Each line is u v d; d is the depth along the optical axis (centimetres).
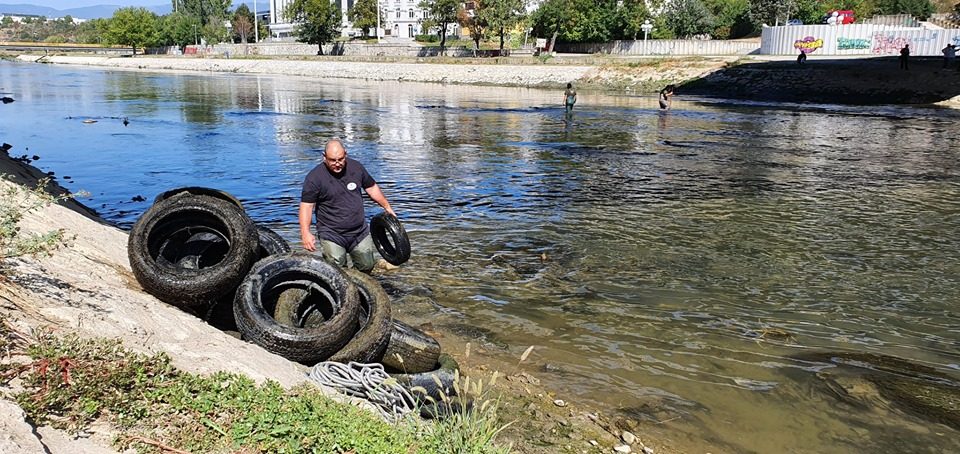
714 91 4962
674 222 1285
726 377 674
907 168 1938
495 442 527
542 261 1033
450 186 1616
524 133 2700
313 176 735
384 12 13138
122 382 415
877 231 1231
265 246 745
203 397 424
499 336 760
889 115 3531
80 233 796
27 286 520
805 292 913
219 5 14638
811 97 4472
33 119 2948
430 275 956
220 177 1689
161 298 624
